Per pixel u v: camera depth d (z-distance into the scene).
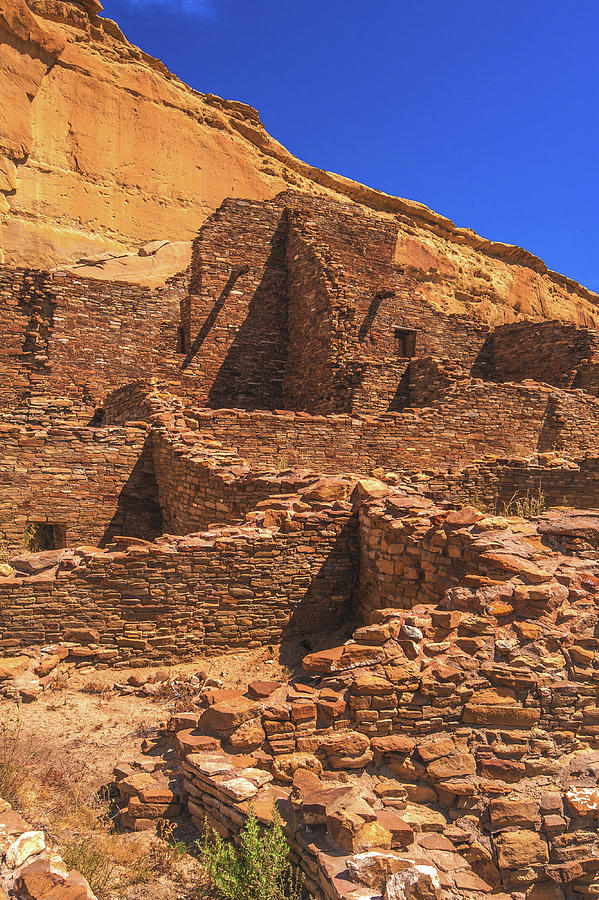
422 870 4.07
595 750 5.74
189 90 38.84
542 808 5.20
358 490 10.32
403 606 8.75
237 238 24.84
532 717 5.64
